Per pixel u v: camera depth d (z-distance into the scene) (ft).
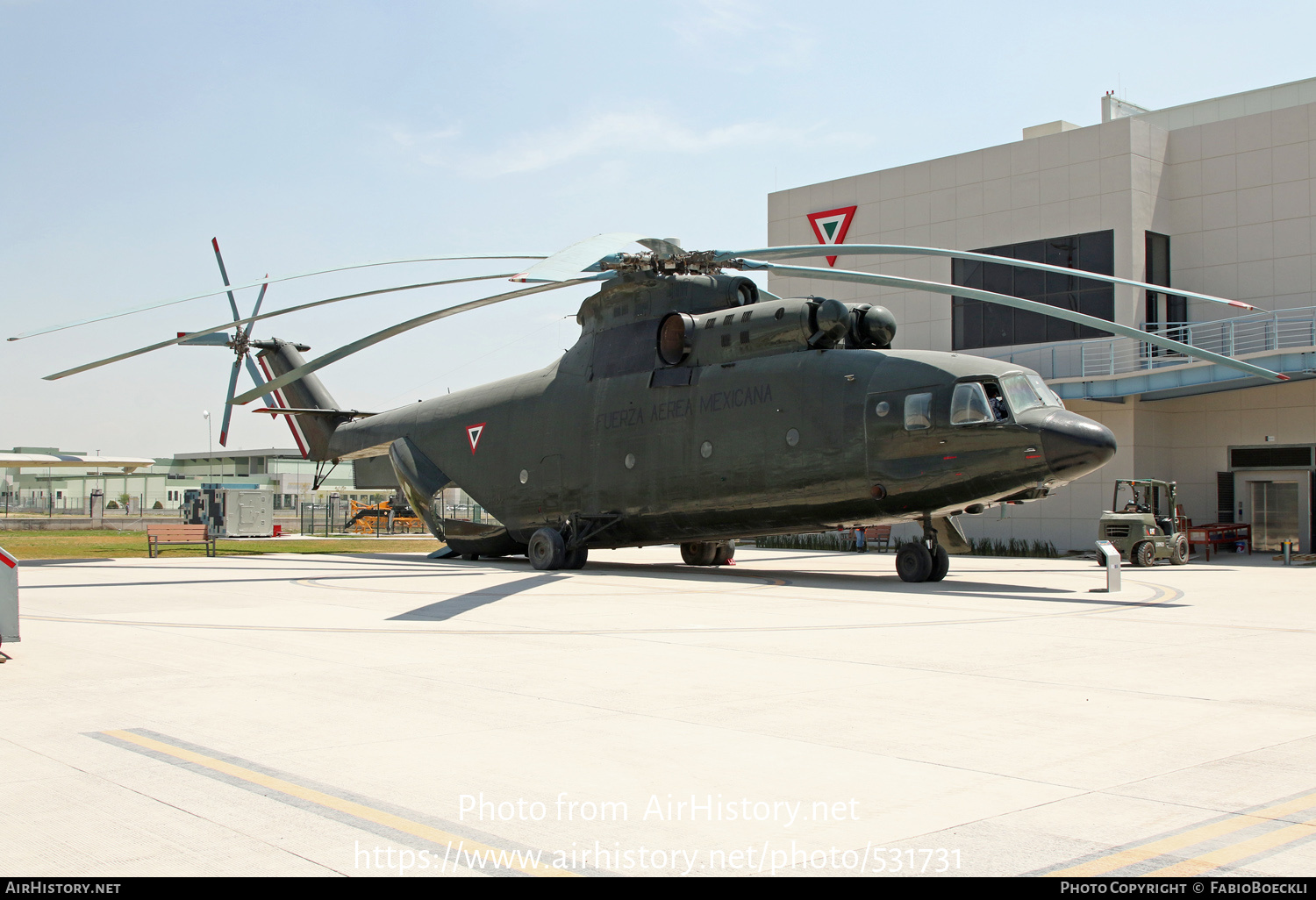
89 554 106.11
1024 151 118.83
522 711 25.58
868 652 35.70
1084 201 113.70
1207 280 111.45
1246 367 67.92
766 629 42.16
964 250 123.54
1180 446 113.39
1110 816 17.26
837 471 66.08
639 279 77.61
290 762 20.61
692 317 75.41
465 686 29.04
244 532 153.69
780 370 69.56
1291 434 106.01
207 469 437.58
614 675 30.99
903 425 63.82
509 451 87.04
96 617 46.73
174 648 36.47
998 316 120.37
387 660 33.88
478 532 89.86
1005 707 26.14
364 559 97.09
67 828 16.57
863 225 133.18
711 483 71.77
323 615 47.26
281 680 30.04
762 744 22.22
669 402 75.10
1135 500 95.45
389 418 102.58
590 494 79.66
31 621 44.96
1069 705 26.37
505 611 49.16
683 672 31.45
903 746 21.99
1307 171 105.19
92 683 29.40
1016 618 46.47
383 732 23.35
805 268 72.23
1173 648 36.60
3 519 225.76
